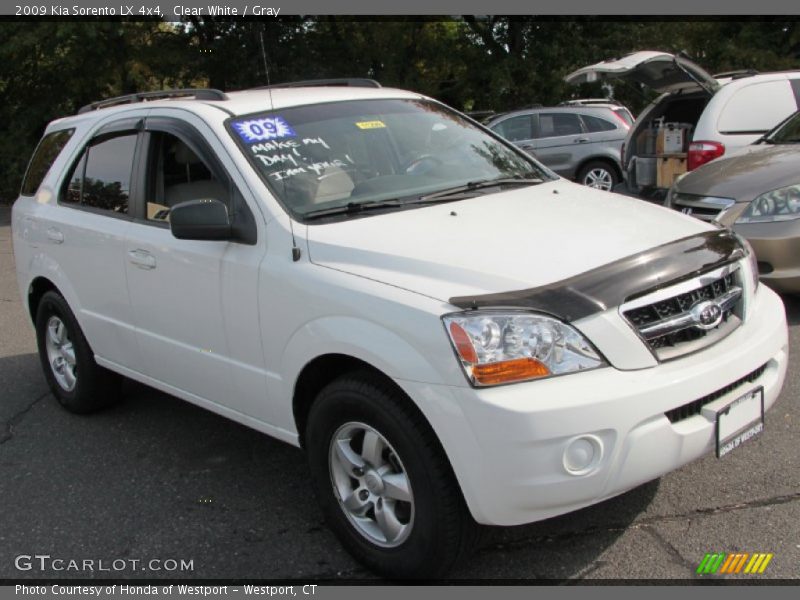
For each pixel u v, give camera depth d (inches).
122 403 206.2
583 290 109.6
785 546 124.3
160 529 143.9
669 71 336.8
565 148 540.1
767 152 248.1
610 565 123.3
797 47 827.4
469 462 105.6
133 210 166.9
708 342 119.3
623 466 107.0
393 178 152.5
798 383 184.7
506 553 128.2
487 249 120.4
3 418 201.9
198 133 151.5
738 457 152.1
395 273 118.0
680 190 251.4
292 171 143.9
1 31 703.1
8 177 764.0
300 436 135.3
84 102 779.4
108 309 174.9
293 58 814.5
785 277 220.8
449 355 106.0
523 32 857.5
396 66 848.9
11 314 307.9
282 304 128.5
